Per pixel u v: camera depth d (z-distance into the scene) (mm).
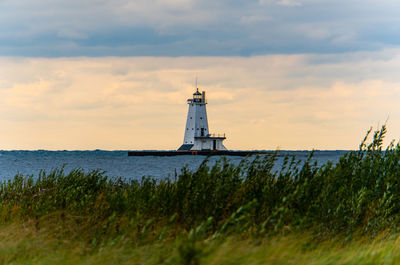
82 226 46281
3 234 46031
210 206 45188
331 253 37750
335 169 54188
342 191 51250
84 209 52875
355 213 47500
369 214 47875
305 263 34406
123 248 39094
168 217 46438
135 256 36844
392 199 50500
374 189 52812
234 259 32750
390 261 35062
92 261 37344
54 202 54781
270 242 37688
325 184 50438
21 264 38281
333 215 45906
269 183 51531
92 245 41469
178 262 32562
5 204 60031
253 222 43281
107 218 47875
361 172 55938
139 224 44125
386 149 58719
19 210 55594
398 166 55531
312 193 48906
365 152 59250
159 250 37344
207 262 32156
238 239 38812
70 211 52562
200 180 48750
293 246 37531
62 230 45469
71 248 41219
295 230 41469
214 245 35406
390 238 43750
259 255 33969
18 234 44969
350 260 35062
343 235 44094
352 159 58125
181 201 46500
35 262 38500
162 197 49156
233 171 53469
